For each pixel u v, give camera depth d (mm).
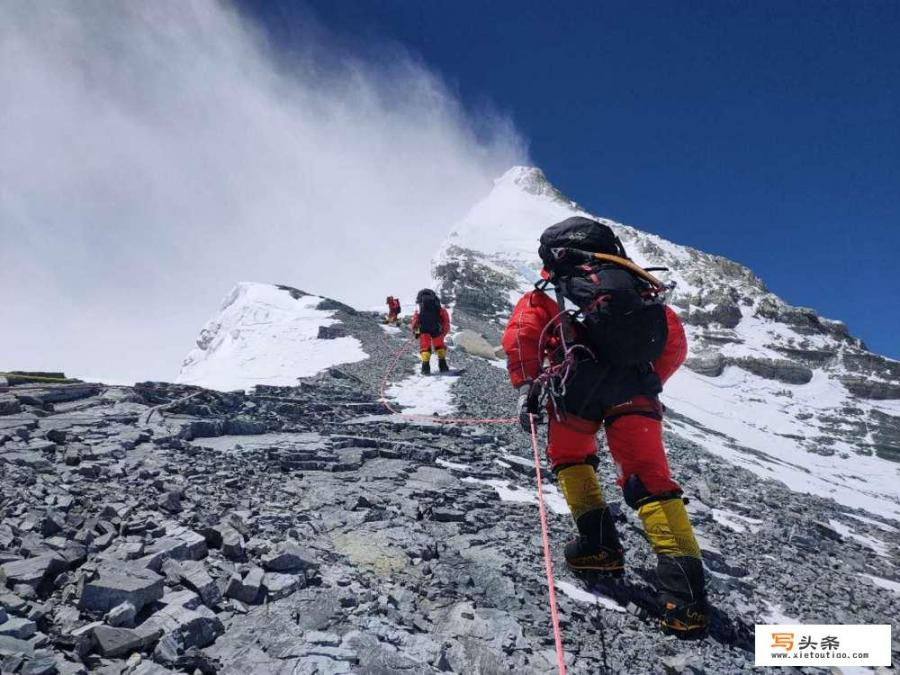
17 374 8617
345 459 7086
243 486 5527
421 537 4723
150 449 6242
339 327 25297
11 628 2625
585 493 4285
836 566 8789
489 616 3631
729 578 6164
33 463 4953
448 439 9352
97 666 2625
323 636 3031
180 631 2885
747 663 3898
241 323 30984
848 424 59594
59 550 3428
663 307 3672
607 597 4320
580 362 3766
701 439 26141
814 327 82875
